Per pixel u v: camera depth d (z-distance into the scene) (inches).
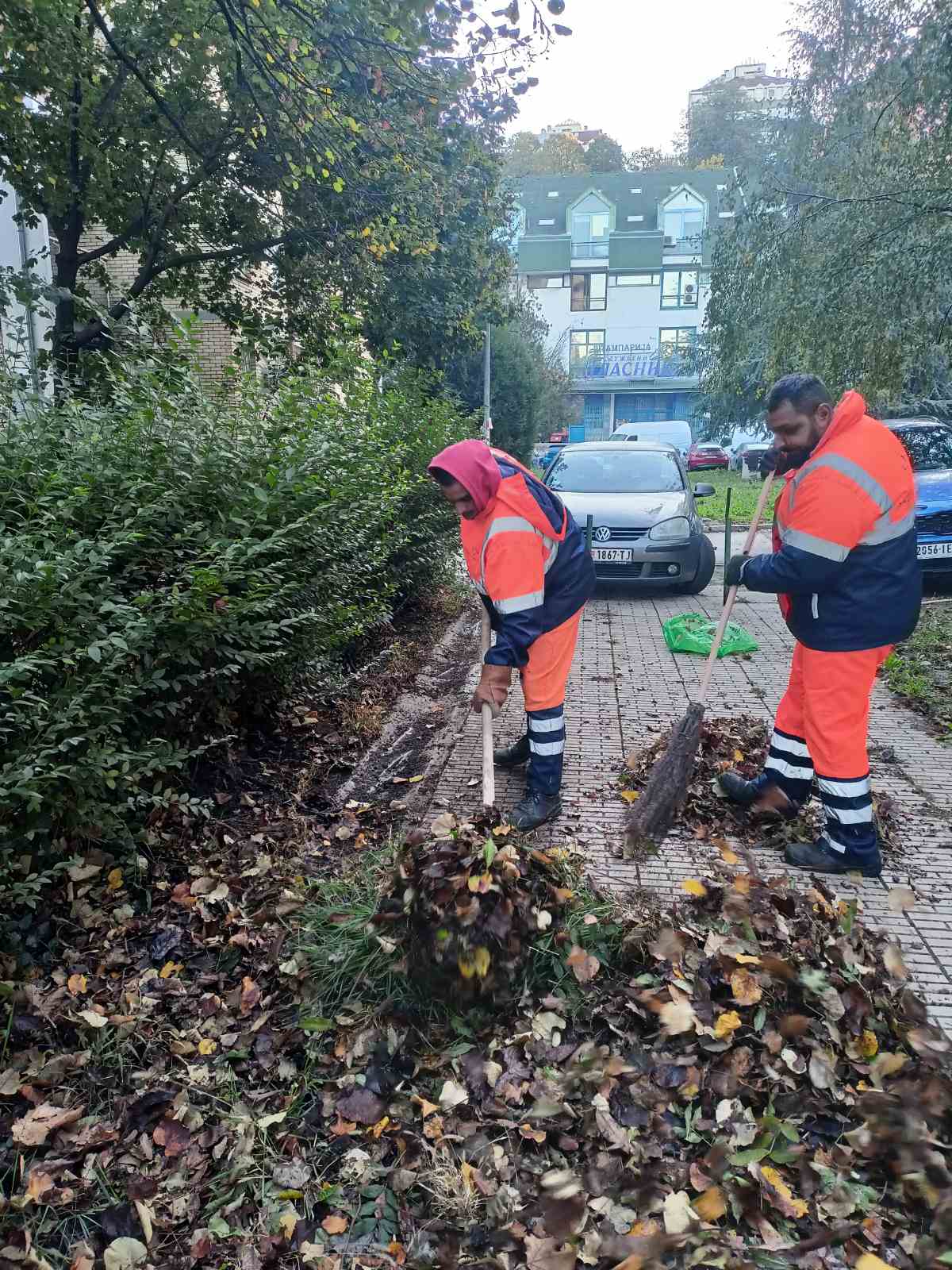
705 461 1488.7
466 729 211.6
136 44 326.6
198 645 134.4
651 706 227.1
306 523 165.5
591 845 155.2
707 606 350.0
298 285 404.2
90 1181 88.6
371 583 245.9
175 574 142.6
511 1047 102.5
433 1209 85.7
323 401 215.8
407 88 294.2
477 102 357.7
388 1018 107.0
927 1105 92.4
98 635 120.7
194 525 141.4
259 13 255.4
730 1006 104.9
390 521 243.8
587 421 2153.1
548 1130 92.4
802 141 388.2
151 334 348.5
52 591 115.9
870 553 135.6
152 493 143.0
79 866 126.6
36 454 143.4
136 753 126.2
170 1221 85.0
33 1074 100.0
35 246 394.6
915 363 357.4
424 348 487.5
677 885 141.3
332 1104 97.0
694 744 157.4
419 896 108.0
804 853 147.5
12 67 287.9
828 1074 97.5
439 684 250.2
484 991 105.3
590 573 163.9
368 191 356.2
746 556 160.2
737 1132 91.7
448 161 388.8
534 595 147.0
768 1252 80.6
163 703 133.6
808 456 142.1
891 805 169.9
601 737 205.5
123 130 348.5
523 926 108.8
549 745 162.4
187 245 398.0
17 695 109.4
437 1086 99.3
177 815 149.7
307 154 324.2
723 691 240.1
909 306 332.8
